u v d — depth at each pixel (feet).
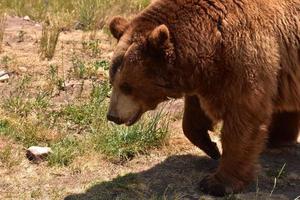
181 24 22.81
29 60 38.37
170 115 31.30
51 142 27.76
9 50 40.29
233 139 23.43
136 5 52.75
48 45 40.40
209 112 24.16
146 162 26.86
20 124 28.81
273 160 27.84
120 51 22.81
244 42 22.48
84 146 27.14
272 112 24.26
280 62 23.45
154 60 22.50
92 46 41.60
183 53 22.62
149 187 24.71
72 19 49.06
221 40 22.57
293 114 28.30
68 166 25.85
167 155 27.55
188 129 26.40
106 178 25.27
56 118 29.94
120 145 27.37
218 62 22.76
